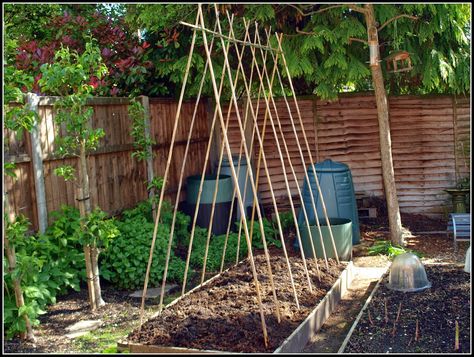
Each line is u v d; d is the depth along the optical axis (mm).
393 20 7363
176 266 6082
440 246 7371
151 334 4051
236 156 8781
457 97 8750
